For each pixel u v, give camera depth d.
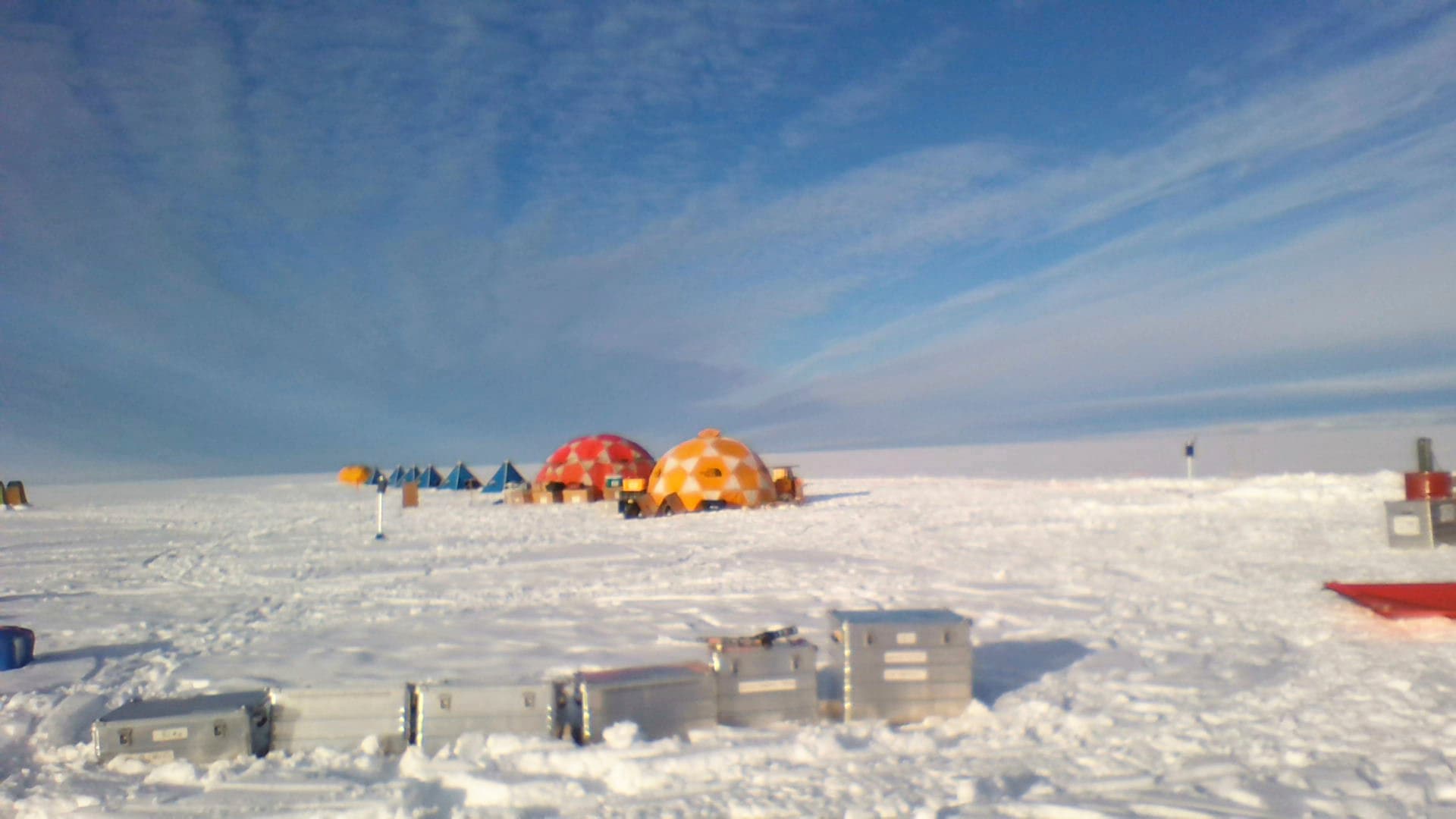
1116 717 5.77
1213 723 5.57
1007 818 4.18
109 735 5.26
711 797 4.57
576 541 18.62
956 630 5.95
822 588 11.39
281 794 4.69
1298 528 16.27
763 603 10.48
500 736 5.41
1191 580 11.06
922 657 5.93
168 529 25.45
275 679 7.46
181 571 15.30
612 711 5.38
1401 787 4.45
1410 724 5.40
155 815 4.50
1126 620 8.92
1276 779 4.62
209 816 4.45
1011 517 20.28
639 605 10.56
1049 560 13.20
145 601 11.97
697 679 5.61
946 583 11.46
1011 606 9.78
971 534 17.16
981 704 5.93
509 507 33.59
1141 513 20.03
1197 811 4.21
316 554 17.64
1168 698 6.16
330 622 10.09
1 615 10.96
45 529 25.95
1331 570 11.58
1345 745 5.08
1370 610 8.83
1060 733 5.46
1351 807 4.24
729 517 23.80
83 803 4.67
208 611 11.07
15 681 7.63
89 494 56.22
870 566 13.27
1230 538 15.20
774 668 5.79
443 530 22.61
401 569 14.91
